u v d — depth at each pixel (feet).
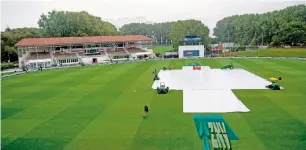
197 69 259.19
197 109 126.93
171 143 90.33
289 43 469.57
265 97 144.66
